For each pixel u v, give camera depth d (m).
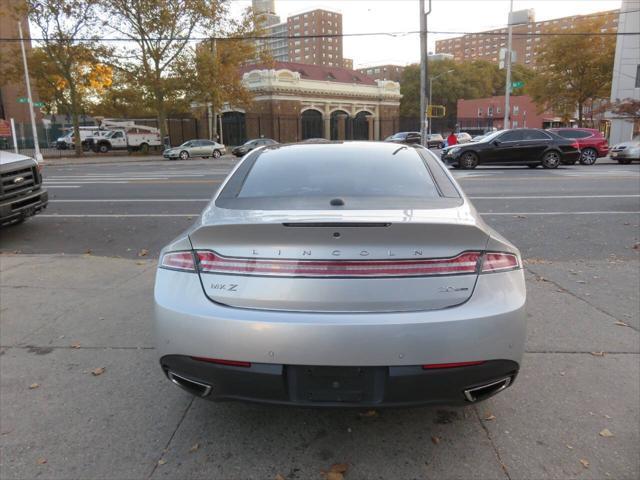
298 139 60.91
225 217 2.71
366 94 67.62
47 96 47.47
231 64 41.47
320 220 2.44
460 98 92.00
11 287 5.51
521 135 19.62
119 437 2.92
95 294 5.30
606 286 5.34
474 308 2.44
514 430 2.93
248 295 2.47
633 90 36.16
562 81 43.88
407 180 3.23
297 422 3.04
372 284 2.42
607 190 12.64
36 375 3.63
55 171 22.84
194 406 3.22
